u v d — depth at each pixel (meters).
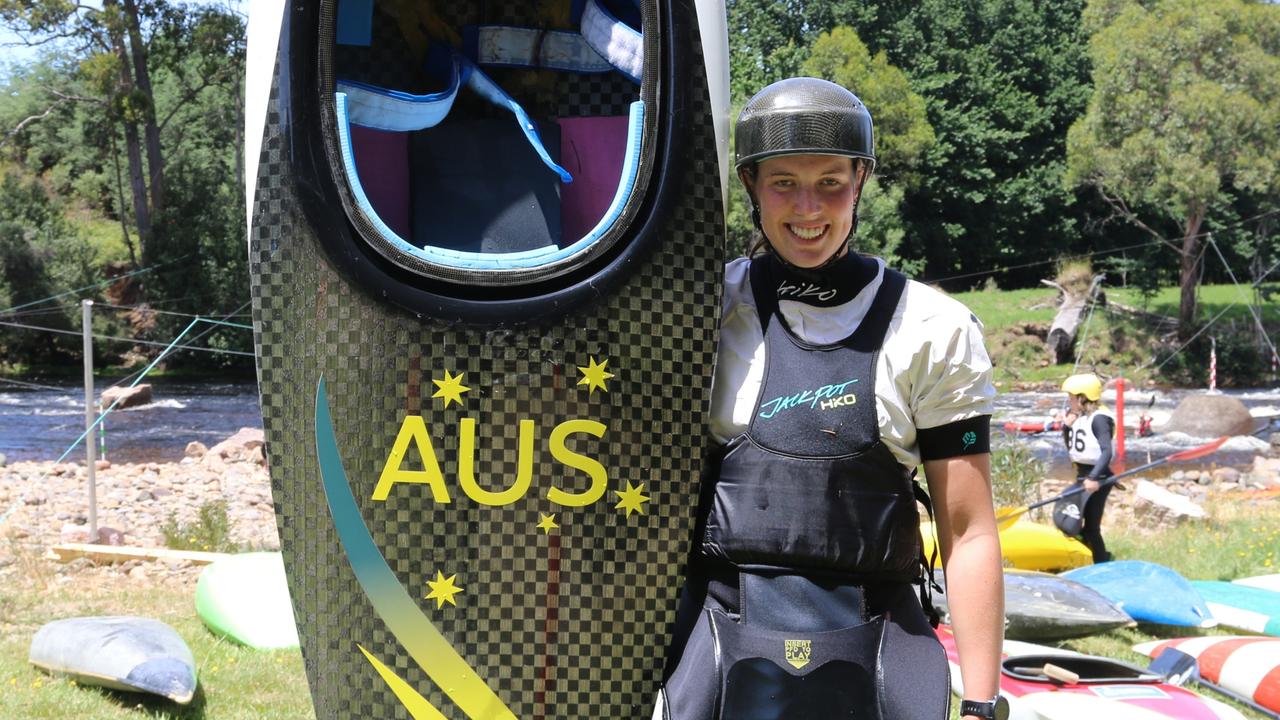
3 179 34.84
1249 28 30.53
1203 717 4.02
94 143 37.16
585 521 2.10
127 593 6.52
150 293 32.97
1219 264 40.16
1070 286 34.16
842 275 2.01
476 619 2.09
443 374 2.05
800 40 44.09
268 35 2.16
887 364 1.94
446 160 2.48
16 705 4.49
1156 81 30.97
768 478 1.94
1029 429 15.17
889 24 43.34
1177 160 30.36
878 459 1.93
